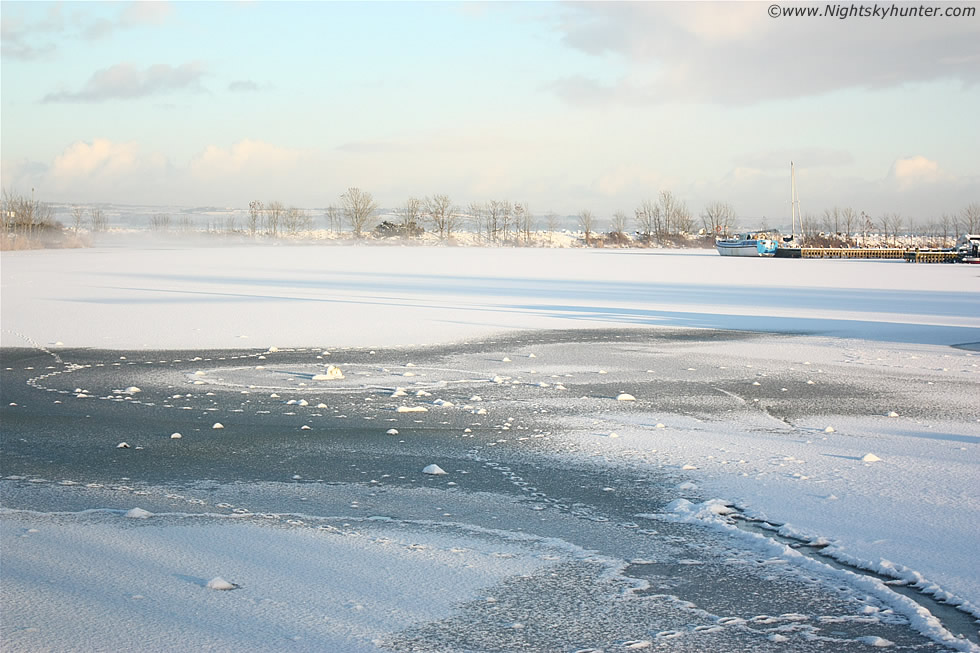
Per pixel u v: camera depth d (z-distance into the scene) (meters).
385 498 6.97
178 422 9.94
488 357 15.49
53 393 11.78
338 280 38.31
